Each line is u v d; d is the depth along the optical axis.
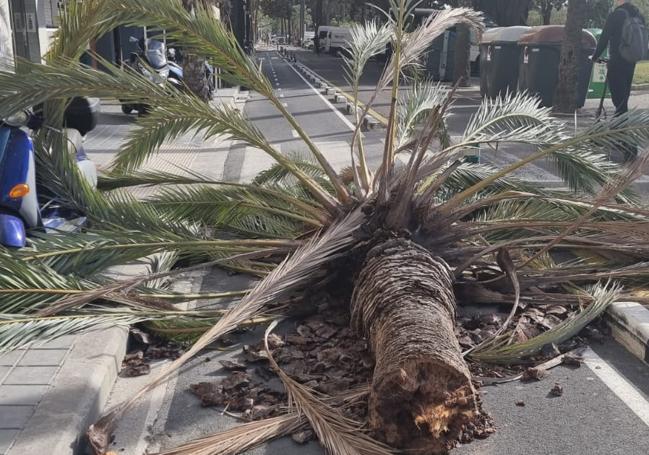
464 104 22.28
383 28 8.52
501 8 39.66
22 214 5.79
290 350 5.15
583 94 19.91
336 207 6.28
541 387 4.70
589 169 6.85
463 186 7.47
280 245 5.98
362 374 4.74
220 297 5.76
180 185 7.40
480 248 5.94
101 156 12.22
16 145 5.77
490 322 5.57
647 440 4.08
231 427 4.25
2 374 4.37
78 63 5.84
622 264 6.30
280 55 69.44
